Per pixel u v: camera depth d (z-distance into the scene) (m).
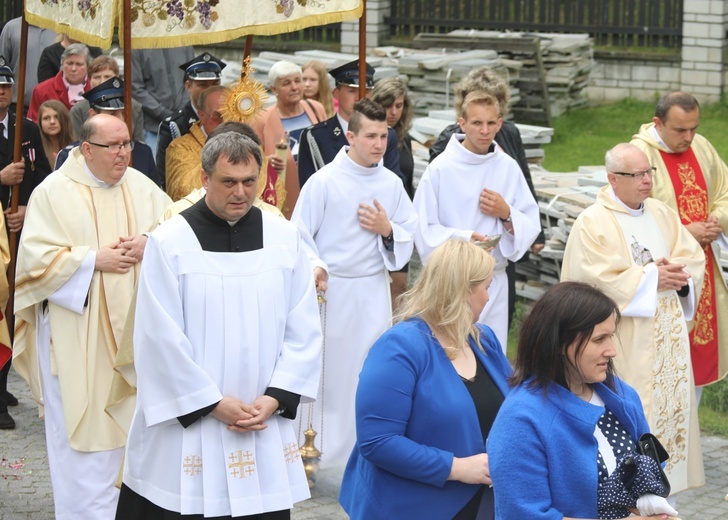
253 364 5.08
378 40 19.33
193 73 8.34
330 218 7.33
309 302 5.31
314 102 9.99
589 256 7.00
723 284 7.97
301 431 7.50
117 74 9.51
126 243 6.56
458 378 4.70
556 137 16.73
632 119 17.53
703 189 7.88
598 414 3.96
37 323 6.71
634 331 6.92
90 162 6.62
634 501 3.88
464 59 16.36
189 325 5.03
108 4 6.69
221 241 5.09
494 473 3.96
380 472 4.73
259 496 5.07
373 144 7.25
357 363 7.46
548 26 18.69
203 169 5.03
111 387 6.11
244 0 7.30
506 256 7.86
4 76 8.59
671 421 7.04
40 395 6.96
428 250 7.73
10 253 7.91
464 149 7.81
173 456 5.06
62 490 6.58
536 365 3.98
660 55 18.05
